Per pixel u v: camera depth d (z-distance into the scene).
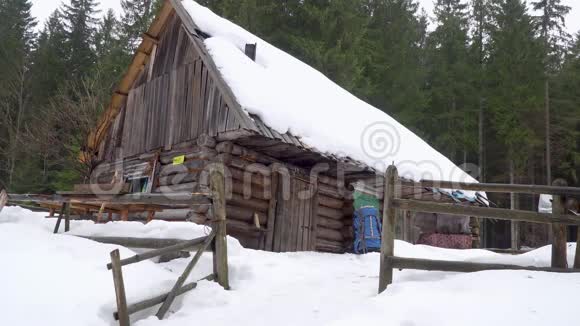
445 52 30.27
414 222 13.82
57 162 18.81
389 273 4.93
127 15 27.84
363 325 3.85
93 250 5.80
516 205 26.56
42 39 30.58
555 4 33.62
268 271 6.22
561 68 29.97
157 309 4.87
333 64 21.34
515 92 26.16
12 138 21.78
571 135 26.34
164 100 11.36
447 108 29.08
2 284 4.47
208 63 10.16
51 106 19.56
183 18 11.28
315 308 4.58
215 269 5.59
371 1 27.94
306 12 22.28
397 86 26.16
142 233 6.75
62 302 4.38
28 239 5.82
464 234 14.57
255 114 9.51
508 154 26.47
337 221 11.72
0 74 25.34
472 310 3.83
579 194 4.66
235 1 22.39
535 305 3.82
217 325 4.40
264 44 13.85
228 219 9.68
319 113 11.65
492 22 30.64
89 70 26.27
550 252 5.49
